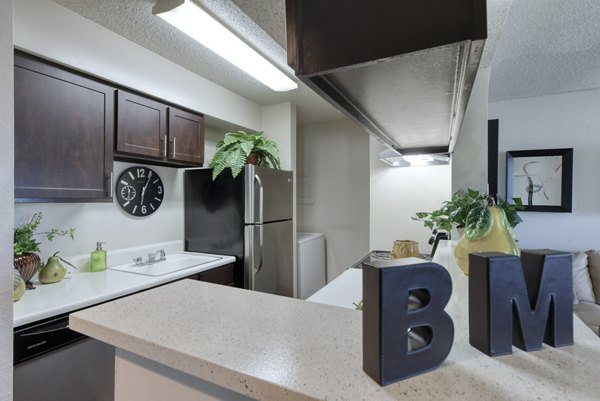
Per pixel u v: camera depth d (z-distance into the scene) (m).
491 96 3.15
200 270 2.17
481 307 0.52
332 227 4.03
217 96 2.71
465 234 1.00
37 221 1.73
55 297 1.52
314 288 3.69
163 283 1.88
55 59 1.61
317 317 0.70
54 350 1.38
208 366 0.51
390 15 0.48
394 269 0.45
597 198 2.96
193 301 0.80
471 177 2.02
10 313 0.99
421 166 2.78
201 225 2.71
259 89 2.82
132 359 0.72
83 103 1.74
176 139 2.30
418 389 0.43
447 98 0.75
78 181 1.70
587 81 2.76
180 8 1.55
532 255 0.56
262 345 0.56
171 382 0.66
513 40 2.02
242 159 2.52
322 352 0.54
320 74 0.55
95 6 1.64
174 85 2.30
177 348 0.55
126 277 1.90
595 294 2.63
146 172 2.47
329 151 4.05
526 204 3.17
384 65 0.56
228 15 1.60
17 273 1.48
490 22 1.30
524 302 0.53
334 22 0.52
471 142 2.01
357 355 0.53
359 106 0.81
